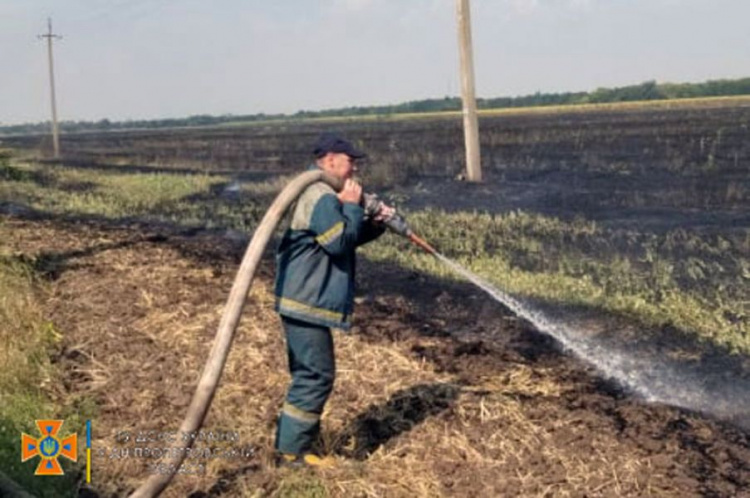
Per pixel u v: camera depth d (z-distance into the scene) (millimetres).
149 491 3660
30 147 57812
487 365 5668
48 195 19562
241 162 28938
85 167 30812
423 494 3920
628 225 11609
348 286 4027
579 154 22500
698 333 6453
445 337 6363
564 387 5277
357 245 4227
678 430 4590
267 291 7746
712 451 4340
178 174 24703
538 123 47000
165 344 6168
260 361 5727
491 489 3951
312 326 3994
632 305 7148
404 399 5012
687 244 10133
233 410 4941
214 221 14312
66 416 4859
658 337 6406
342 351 5945
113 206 17016
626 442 4398
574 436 4457
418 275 8844
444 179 17891
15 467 4062
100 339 6301
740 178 15758
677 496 3857
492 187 16312
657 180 16141
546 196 14852
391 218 4207
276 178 21906
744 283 8117
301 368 4090
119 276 8484
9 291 7051
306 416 4121
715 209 12641
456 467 4168
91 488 4059
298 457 4176
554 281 8195
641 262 9312
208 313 6953
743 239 10203
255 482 4059
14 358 5477
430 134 40938
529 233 11344
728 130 29172
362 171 19859
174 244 11055
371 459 4285
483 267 9094
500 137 31359
